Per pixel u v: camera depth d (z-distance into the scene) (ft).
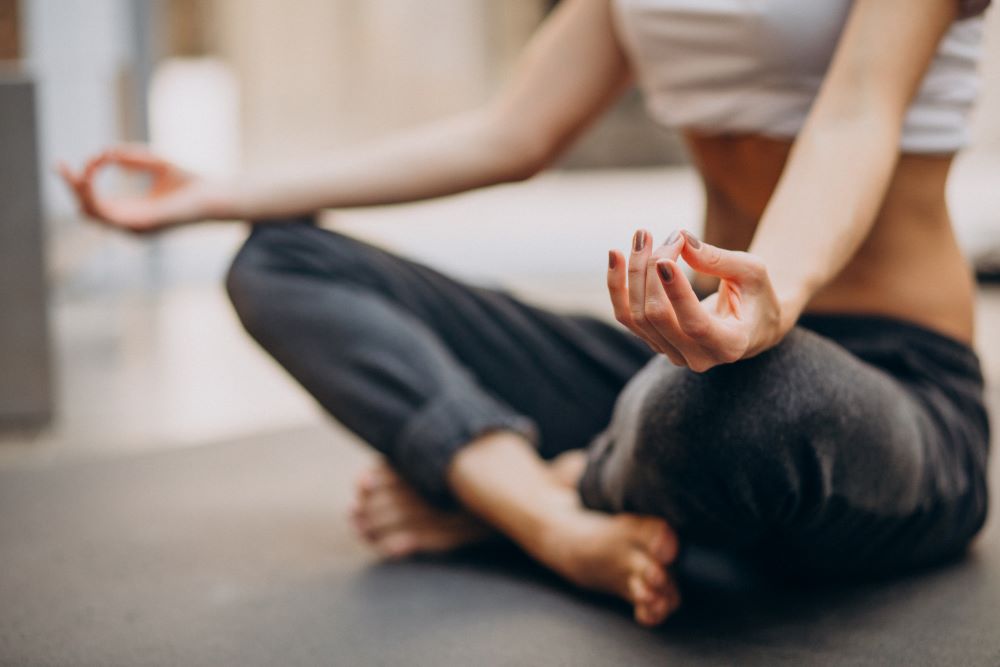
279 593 3.87
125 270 11.83
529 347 4.30
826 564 3.63
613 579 3.56
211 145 21.12
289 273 4.04
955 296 3.72
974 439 3.66
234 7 21.11
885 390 3.21
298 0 21.35
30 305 6.62
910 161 3.56
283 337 4.01
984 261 11.65
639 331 2.56
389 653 3.32
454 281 4.29
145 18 11.76
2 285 6.59
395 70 21.93
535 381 4.31
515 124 4.32
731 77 3.65
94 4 9.00
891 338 3.57
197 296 11.23
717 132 3.77
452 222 16.98
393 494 4.25
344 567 4.13
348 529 4.63
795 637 3.36
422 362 3.98
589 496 3.67
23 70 6.54
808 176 3.02
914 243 3.64
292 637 3.47
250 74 21.34
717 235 3.95
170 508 4.99
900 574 3.86
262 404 7.35
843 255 2.94
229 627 3.57
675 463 3.11
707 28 3.63
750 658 3.21
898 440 3.21
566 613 3.59
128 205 4.37
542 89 4.32
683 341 2.53
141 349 8.95
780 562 3.67
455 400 3.96
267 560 4.24
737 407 2.99
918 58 3.19
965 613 3.50
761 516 3.23
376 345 3.97
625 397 3.35
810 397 3.01
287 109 21.52
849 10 3.47
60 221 7.49
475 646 3.35
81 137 8.22
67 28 8.04
